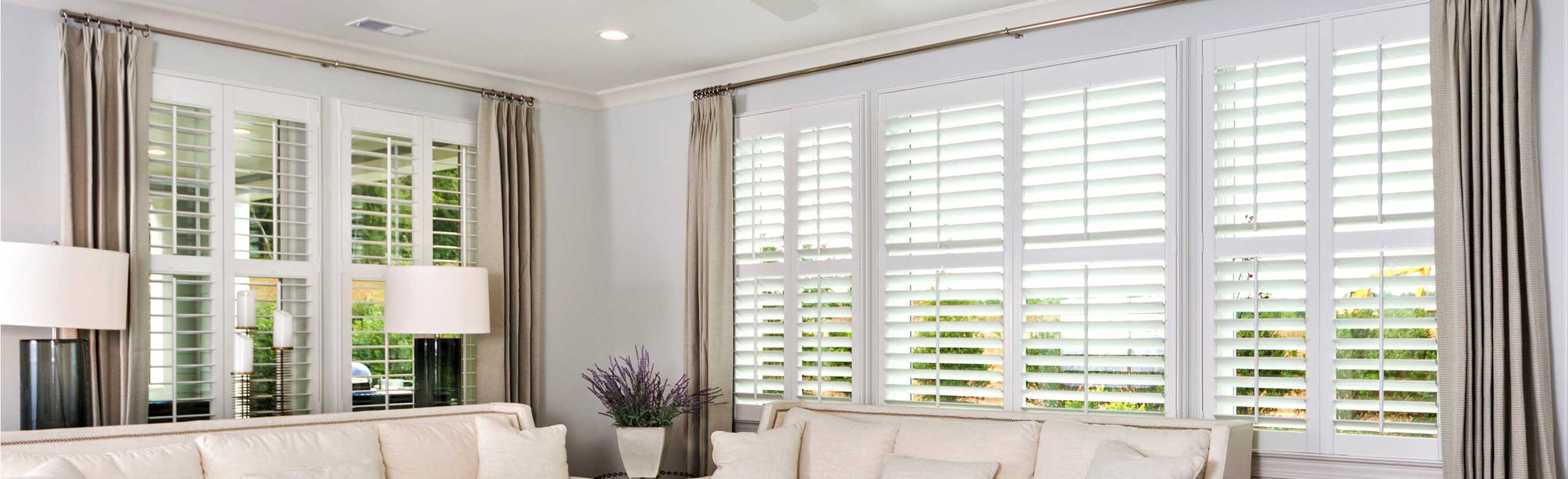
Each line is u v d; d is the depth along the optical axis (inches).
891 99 176.6
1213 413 144.8
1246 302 142.8
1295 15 140.6
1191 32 148.5
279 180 171.0
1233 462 133.6
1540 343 120.4
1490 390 122.1
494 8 158.6
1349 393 136.6
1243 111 143.3
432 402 176.1
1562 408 121.0
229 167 164.4
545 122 208.1
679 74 199.0
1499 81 124.6
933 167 170.1
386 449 152.8
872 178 177.6
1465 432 124.2
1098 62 155.6
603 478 187.9
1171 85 149.0
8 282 126.2
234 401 162.9
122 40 151.6
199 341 160.9
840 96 182.7
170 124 158.4
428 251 188.9
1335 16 137.8
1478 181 124.3
